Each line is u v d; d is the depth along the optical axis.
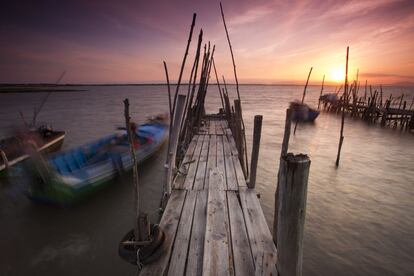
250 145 16.45
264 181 10.20
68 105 47.06
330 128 23.72
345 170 11.73
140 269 3.17
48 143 11.83
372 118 28.61
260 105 50.34
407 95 87.38
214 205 4.61
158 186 9.69
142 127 15.29
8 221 7.00
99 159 9.31
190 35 4.30
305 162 2.01
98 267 5.48
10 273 5.28
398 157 13.94
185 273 3.04
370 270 5.34
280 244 2.32
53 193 7.16
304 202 2.12
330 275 5.21
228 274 2.97
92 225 7.01
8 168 8.58
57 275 5.24
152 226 3.53
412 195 9.00
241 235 3.76
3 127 22.19
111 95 90.62
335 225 7.05
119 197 8.74
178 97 4.56
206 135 11.33
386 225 7.04
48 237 6.46
